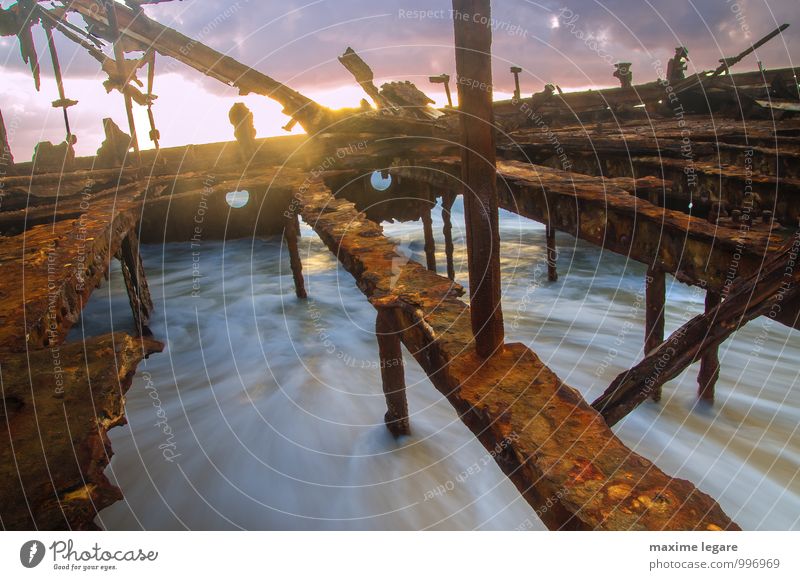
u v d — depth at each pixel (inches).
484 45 83.6
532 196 256.1
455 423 234.1
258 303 443.5
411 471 202.7
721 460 214.1
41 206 306.0
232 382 288.5
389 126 433.7
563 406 87.7
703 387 248.5
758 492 194.9
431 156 411.8
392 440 220.5
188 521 178.5
